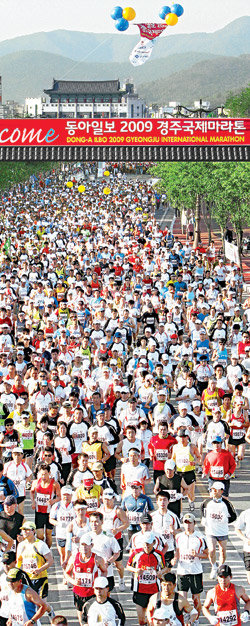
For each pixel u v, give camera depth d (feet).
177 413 140.87
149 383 147.84
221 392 148.66
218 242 510.99
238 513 126.93
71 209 523.29
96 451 120.78
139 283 246.88
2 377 159.22
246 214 353.10
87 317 211.82
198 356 178.50
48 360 174.19
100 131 220.23
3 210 532.73
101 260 298.56
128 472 110.52
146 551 89.40
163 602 79.56
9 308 208.74
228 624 81.56
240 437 143.02
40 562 90.58
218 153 221.87
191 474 122.93
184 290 247.09
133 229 421.59
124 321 202.90
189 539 91.97
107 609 78.54
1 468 110.42
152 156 221.25
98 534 92.63
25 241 361.10
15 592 81.30
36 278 264.72
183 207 509.76
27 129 220.84
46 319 193.26
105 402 155.33
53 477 109.70
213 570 106.42
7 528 100.48
